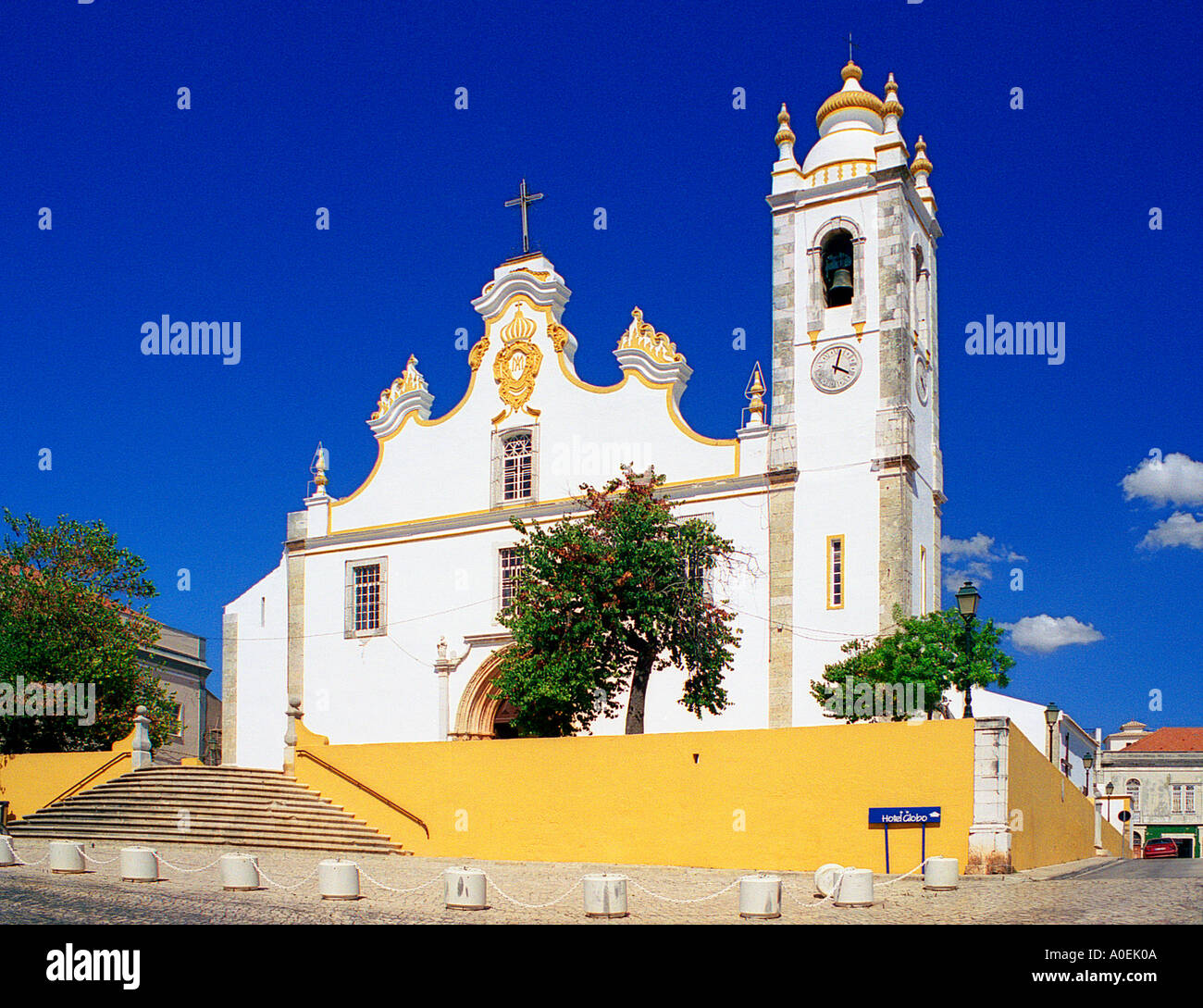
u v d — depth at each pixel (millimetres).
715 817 24016
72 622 36438
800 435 34844
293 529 42031
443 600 38938
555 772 25828
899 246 34906
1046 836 25766
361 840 27078
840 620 33406
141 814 28562
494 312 39781
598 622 29062
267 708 41156
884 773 22641
